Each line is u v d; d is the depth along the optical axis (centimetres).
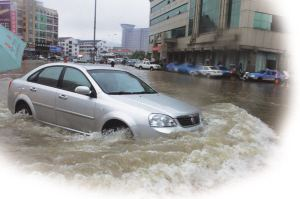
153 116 563
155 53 9019
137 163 468
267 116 1180
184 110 614
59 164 457
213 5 5478
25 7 11831
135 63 7119
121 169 450
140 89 696
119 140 566
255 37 4659
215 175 477
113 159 469
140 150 516
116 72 711
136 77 743
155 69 6156
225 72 4309
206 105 1310
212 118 848
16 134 642
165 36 8175
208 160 506
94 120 611
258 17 4650
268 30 4709
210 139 586
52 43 13312
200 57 6238
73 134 648
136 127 561
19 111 764
